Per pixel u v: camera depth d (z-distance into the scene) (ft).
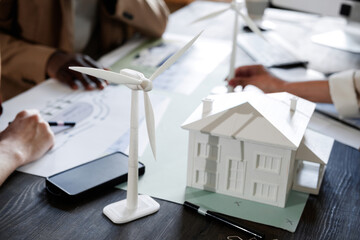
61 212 2.28
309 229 2.23
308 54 4.77
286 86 3.83
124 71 2.07
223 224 2.23
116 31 5.41
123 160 2.70
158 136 3.09
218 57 4.67
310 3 5.20
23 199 2.37
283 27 5.61
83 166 2.61
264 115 2.27
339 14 5.04
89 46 5.42
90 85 3.91
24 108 3.49
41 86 3.93
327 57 4.71
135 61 4.50
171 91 3.85
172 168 2.72
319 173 2.46
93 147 2.93
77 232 2.14
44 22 4.82
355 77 3.57
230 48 4.92
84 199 2.38
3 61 4.34
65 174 2.52
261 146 2.28
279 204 2.38
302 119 2.40
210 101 2.39
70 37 4.90
